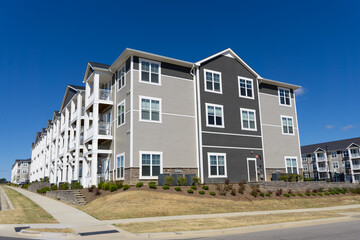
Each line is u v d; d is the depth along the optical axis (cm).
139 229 1159
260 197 2219
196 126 2559
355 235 1015
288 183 2564
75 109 3503
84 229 1170
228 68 2842
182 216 1545
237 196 2145
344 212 1792
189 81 2638
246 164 2719
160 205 1741
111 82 2761
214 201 1959
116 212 1582
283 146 3100
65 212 1695
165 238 1027
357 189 2856
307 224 1359
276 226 1285
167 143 2391
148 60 2447
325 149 7512
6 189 4534
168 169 2353
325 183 2817
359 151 6738
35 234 1073
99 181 2552
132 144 2231
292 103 3319
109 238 1016
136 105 2311
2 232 1104
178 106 2517
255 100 2941
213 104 2659
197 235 1081
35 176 6619
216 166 2545
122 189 2075
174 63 2572
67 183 2989
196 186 2205
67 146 3653
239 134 2745
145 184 2211
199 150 2505
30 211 1703
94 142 2486
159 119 2395
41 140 6125
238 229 1188
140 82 2369
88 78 2902
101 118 2934
